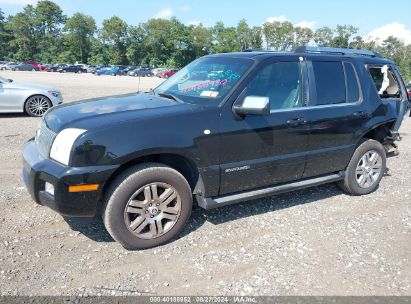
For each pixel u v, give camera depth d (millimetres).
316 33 110375
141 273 3359
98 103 4125
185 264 3525
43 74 52219
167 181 3713
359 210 4910
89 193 3359
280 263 3598
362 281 3363
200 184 3947
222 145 3896
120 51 109812
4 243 3703
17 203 4605
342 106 4863
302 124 4430
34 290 3057
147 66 109375
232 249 3814
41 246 3701
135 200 3623
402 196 5480
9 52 115812
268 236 4105
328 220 4566
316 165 4754
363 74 5191
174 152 3629
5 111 10891
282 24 115125
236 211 4672
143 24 109562
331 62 4910
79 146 3289
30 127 9406
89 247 3736
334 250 3871
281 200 5113
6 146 7297
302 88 4555
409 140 9742
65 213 3396
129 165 3660
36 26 117125
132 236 3639
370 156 5383
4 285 3092
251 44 116812
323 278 3385
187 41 107500
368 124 5133
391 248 3955
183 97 4219
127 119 3506
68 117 3645
